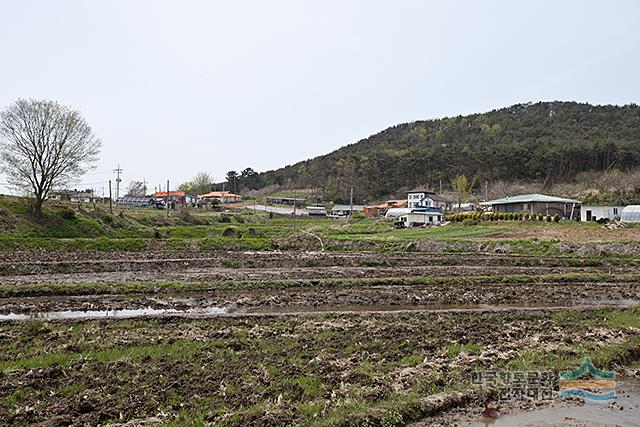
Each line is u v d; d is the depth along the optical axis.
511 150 138.12
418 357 14.45
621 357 14.82
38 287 25.86
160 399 10.95
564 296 26.47
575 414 10.99
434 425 10.38
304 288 28.72
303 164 189.12
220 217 84.12
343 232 69.19
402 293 26.50
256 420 9.83
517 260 41.12
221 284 27.88
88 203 76.44
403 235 61.03
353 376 12.61
